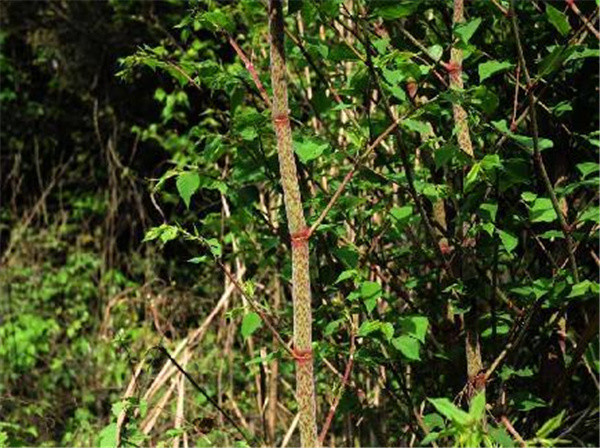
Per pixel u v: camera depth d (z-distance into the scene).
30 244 6.75
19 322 5.89
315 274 2.52
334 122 2.99
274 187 2.42
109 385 5.15
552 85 2.51
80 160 7.94
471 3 2.44
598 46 2.37
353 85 2.11
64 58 8.20
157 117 8.02
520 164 2.08
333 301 2.40
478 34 2.44
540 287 2.14
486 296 2.24
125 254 6.43
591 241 2.47
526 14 2.43
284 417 3.72
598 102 2.56
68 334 5.81
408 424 2.49
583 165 2.24
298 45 2.31
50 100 8.41
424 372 2.62
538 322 2.48
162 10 7.28
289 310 2.91
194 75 2.68
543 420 2.46
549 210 2.13
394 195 2.83
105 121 8.16
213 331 4.43
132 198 7.16
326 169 2.68
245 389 4.00
